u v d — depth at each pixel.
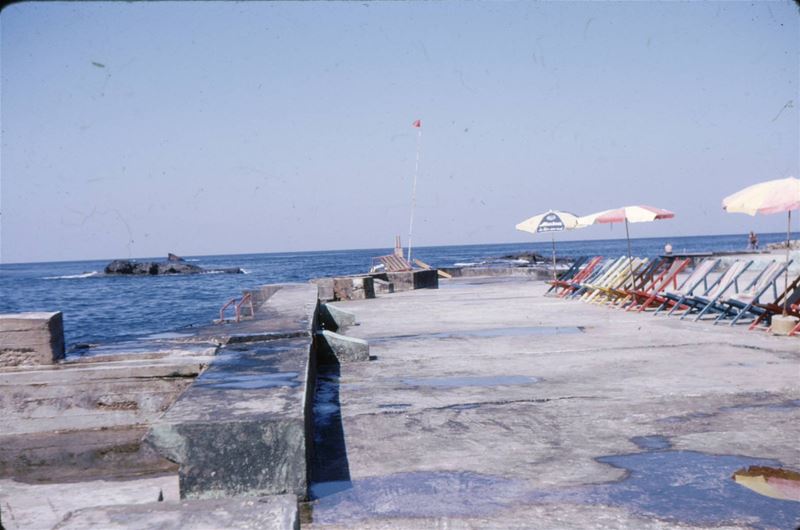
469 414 5.76
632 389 6.55
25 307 43.75
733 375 7.09
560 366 7.90
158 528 2.35
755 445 4.75
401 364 8.30
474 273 30.33
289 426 3.81
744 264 11.44
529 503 3.78
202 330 8.85
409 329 11.80
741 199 9.96
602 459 4.52
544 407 5.94
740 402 5.94
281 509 2.52
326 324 12.66
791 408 5.70
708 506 3.69
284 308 9.66
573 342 9.70
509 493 3.94
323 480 4.23
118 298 50.44
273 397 4.31
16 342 6.13
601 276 15.95
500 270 29.91
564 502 3.79
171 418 3.85
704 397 6.16
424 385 7.01
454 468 4.41
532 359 8.44
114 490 4.55
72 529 2.35
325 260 179.50
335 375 7.69
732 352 8.51
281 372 5.16
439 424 5.48
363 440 5.09
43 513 4.12
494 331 11.12
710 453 4.59
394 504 3.81
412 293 20.73
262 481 3.81
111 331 27.14
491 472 4.31
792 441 4.82
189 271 108.00
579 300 16.30
